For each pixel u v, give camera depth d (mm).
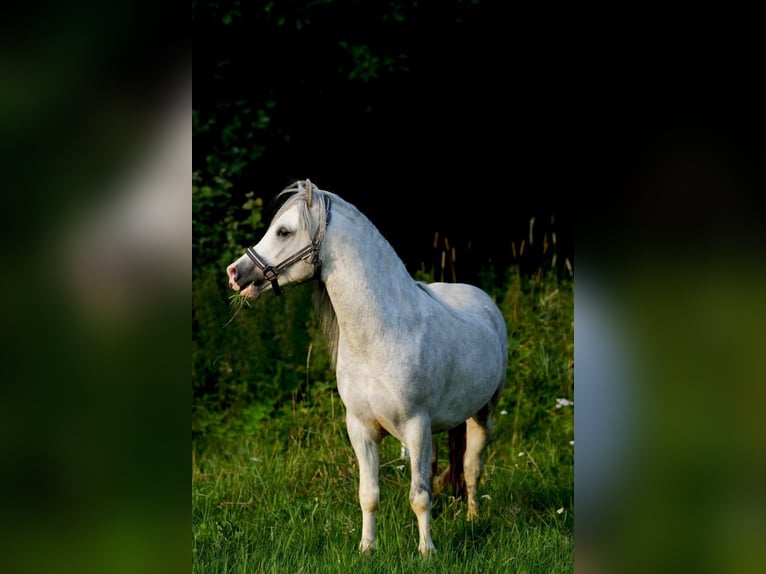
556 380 11195
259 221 12688
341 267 6582
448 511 7961
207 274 12148
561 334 11852
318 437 10164
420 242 15398
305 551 7188
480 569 6688
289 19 13039
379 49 13844
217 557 7027
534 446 9992
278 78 13766
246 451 10141
